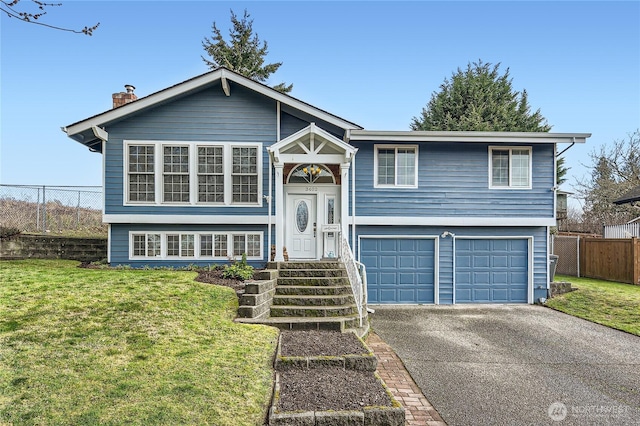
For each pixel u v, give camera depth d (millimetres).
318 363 5555
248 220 11703
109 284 8695
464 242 12383
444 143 12250
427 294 12281
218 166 11773
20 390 4438
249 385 4840
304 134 10227
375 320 9875
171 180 11672
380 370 6277
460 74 27719
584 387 5738
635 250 13773
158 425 3852
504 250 12414
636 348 7641
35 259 12711
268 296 8453
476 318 10172
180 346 5922
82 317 6773
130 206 11516
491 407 5027
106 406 4156
